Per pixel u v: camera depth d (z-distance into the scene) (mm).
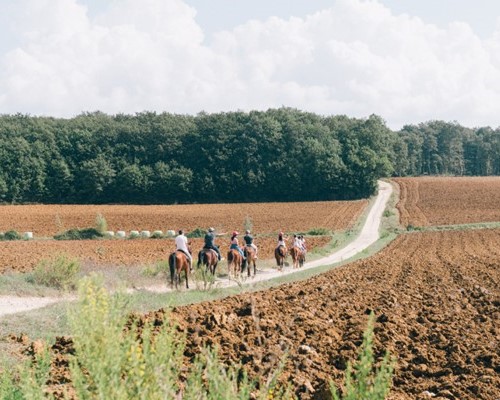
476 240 54625
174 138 114438
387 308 16859
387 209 91562
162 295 19984
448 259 36438
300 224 73438
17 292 19484
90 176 104312
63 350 11445
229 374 5184
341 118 156000
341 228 70375
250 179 110750
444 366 10820
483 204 94000
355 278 26062
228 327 13398
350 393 4625
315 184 111375
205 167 112625
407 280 24609
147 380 4895
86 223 69062
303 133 118875
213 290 22250
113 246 44719
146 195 107125
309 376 9562
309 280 25734
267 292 21188
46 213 78188
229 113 132125
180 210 86875
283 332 12375
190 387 5273
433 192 110812
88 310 5188
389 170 112125
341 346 11844
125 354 5004
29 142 108438
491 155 199375
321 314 15531
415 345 12203
